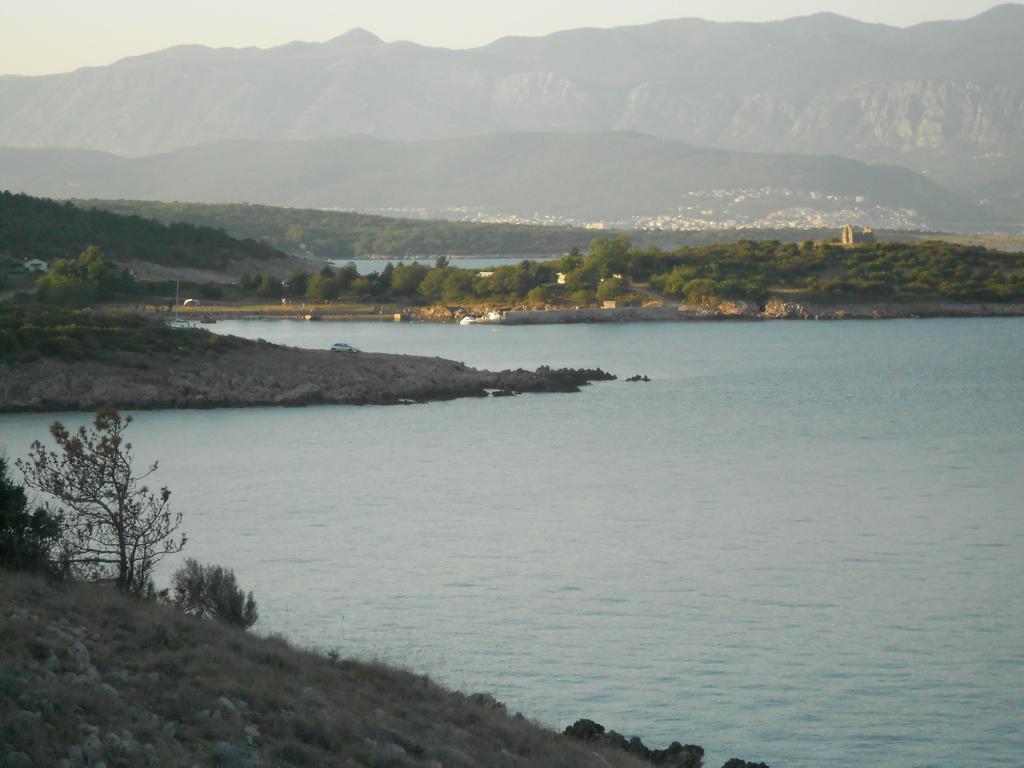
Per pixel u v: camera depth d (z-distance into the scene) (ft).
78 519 141.59
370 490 332.80
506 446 424.87
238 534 270.26
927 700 166.91
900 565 244.22
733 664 181.37
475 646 187.11
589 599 216.33
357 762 91.20
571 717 157.28
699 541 267.39
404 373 575.38
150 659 100.58
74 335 523.29
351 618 201.26
